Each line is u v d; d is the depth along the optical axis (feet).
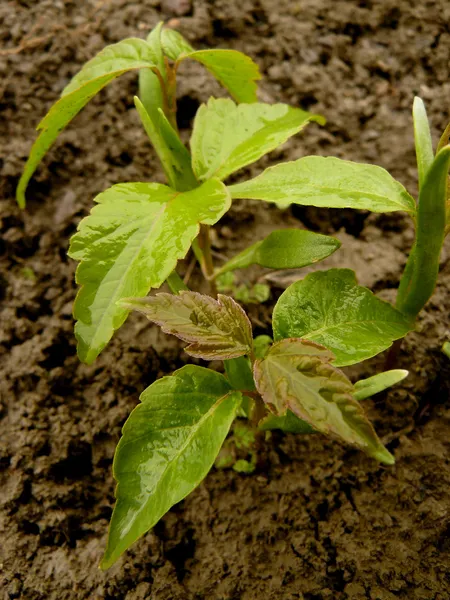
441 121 0.72
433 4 0.78
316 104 0.75
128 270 0.43
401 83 0.75
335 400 0.37
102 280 0.44
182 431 0.42
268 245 0.51
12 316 0.62
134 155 0.71
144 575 0.50
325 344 0.45
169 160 0.49
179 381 0.44
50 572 0.50
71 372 0.60
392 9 0.79
